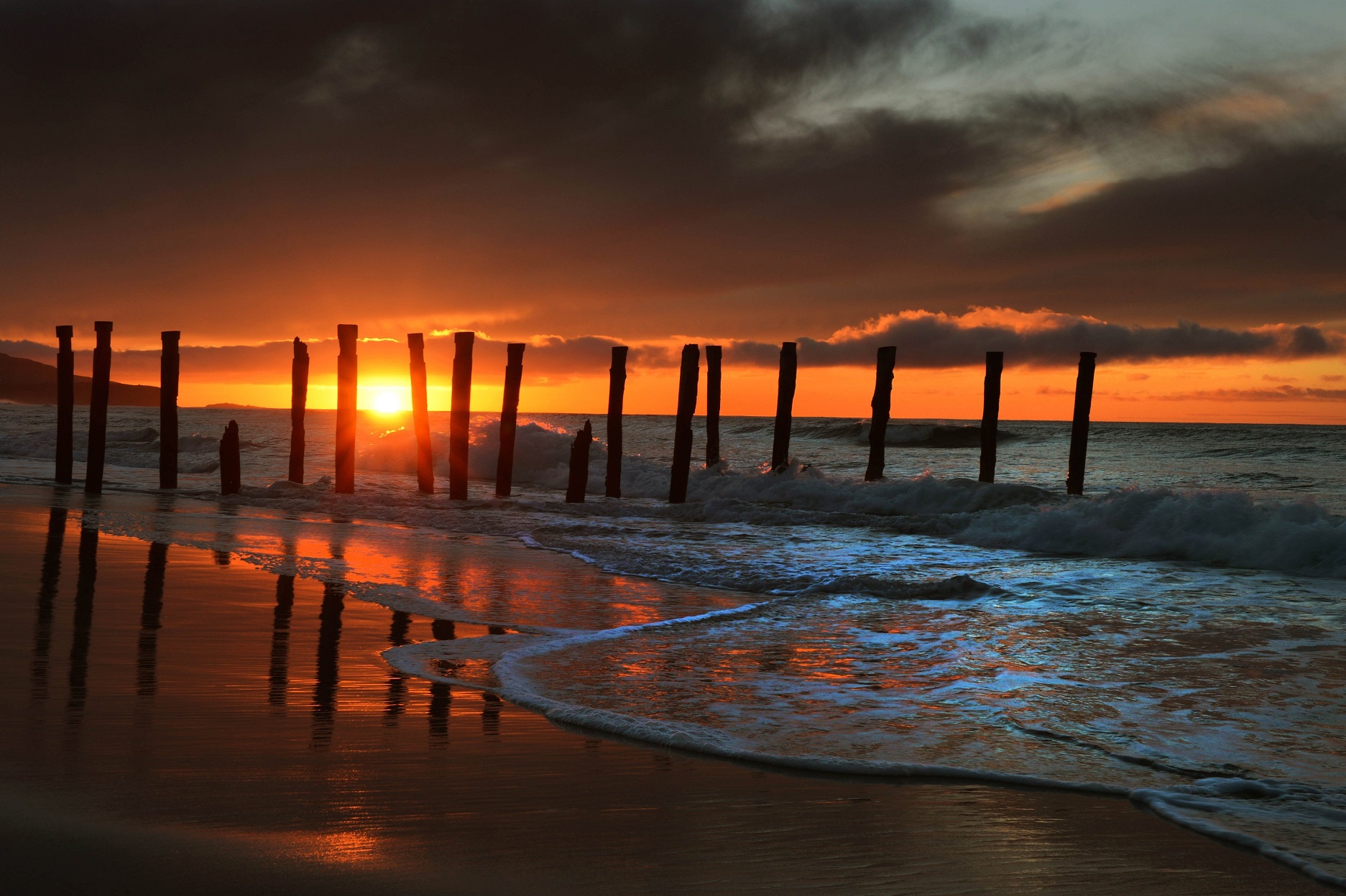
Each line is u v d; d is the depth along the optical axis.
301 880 2.64
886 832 3.33
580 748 4.33
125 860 2.71
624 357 20.92
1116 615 8.36
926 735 4.73
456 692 5.34
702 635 7.30
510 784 3.75
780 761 4.18
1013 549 13.03
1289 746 4.64
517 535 14.37
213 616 7.33
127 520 14.24
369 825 3.17
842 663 6.41
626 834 3.21
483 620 7.69
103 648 6.04
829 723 4.93
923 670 6.22
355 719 4.67
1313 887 2.95
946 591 9.48
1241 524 12.34
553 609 8.31
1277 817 3.60
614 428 20.91
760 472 22.27
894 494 18.55
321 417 96.88
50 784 3.43
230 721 4.49
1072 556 12.45
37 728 4.22
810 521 16.11
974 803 3.72
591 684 5.66
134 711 4.60
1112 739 4.70
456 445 19.67
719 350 23.22
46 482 22.09
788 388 21.34
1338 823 3.54
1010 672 6.20
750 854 3.06
